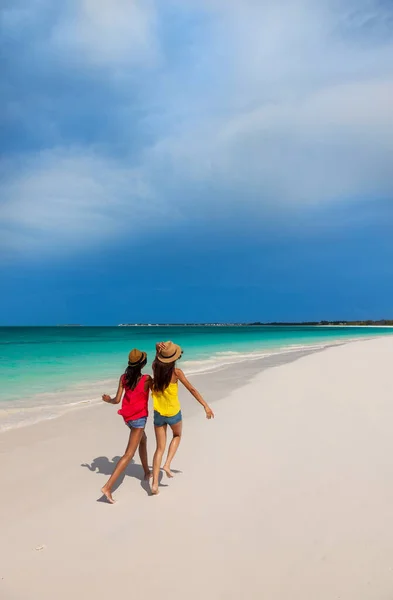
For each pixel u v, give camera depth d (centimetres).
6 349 3134
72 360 2241
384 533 404
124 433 812
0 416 948
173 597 323
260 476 565
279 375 1577
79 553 388
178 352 551
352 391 1180
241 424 851
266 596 321
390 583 330
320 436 743
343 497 487
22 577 352
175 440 577
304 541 396
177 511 469
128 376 533
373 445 681
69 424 879
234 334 7531
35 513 473
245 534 413
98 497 516
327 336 6400
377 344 3469
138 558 377
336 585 331
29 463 641
